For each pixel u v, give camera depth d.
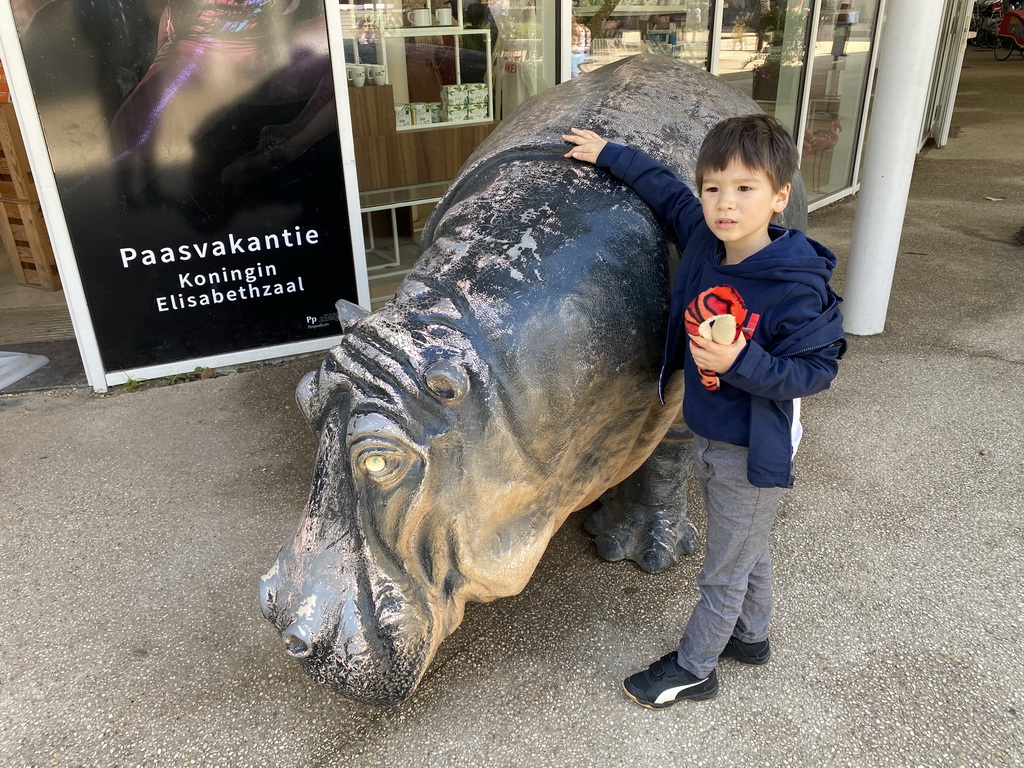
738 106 2.56
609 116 2.15
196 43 3.83
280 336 4.53
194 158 4.00
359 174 4.71
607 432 1.88
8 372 4.38
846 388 4.08
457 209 1.92
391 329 1.56
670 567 2.78
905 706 2.21
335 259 4.49
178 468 3.50
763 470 1.83
